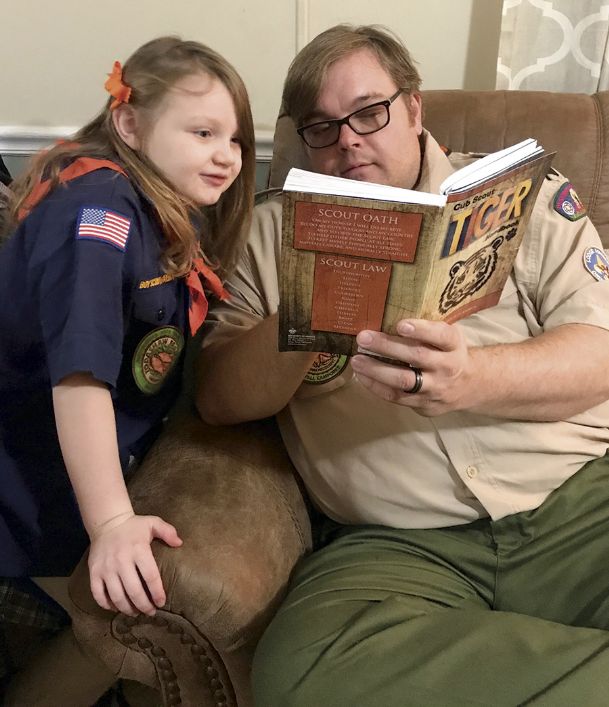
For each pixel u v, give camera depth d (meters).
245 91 0.89
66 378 0.75
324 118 1.01
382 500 0.97
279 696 0.73
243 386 0.96
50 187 0.83
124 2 1.43
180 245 0.87
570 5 1.35
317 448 1.02
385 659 0.73
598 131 1.22
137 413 0.97
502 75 1.42
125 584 0.74
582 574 0.88
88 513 0.77
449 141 1.24
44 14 1.44
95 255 0.76
